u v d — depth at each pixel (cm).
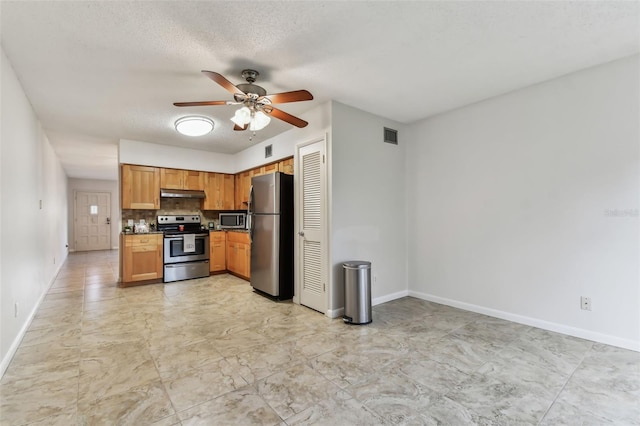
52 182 526
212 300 402
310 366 226
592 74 268
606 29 213
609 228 260
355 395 189
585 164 272
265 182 416
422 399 185
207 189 577
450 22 203
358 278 313
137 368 223
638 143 246
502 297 328
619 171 255
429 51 239
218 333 289
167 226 554
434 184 392
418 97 332
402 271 416
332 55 243
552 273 292
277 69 266
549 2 184
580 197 275
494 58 251
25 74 269
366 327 305
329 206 339
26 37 215
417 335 283
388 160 398
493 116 334
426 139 400
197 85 294
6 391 193
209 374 214
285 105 352
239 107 347
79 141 494
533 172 304
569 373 214
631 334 249
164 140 494
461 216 364
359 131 365
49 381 205
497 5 187
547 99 295
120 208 502
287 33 213
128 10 187
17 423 163
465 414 171
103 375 213
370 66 262
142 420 166
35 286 352
